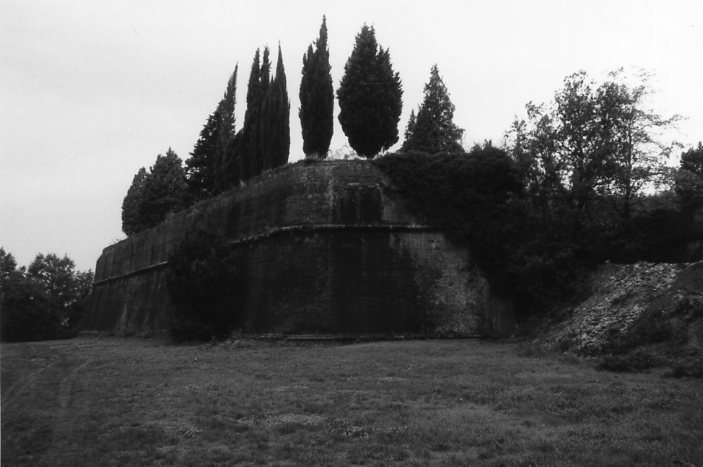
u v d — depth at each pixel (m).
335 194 30.62
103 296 59.38
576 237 28.75
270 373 18.42
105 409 12.86
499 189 30.66
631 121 29.05
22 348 34.53
